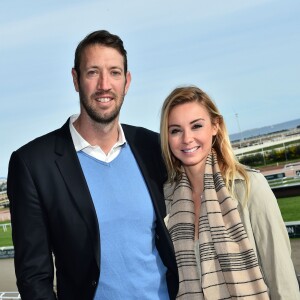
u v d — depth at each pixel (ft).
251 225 8.29
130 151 8.84
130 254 8.21
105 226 8.09
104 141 8.45
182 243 8.82
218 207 8.53
